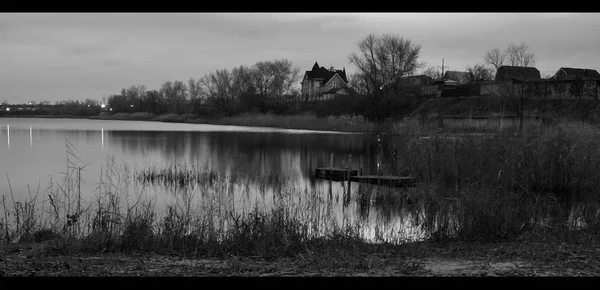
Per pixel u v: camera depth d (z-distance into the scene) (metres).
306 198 14.80
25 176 23.69
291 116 76.62
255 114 90.44
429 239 9.82
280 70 101.38
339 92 107.44
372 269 6.45
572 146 16.95
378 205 15.24
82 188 19.66
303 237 9.05
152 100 134.88
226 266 6.68
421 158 20.00
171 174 22.45
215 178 21.70
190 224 9.84
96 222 9.77
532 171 16.69
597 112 42.97
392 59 69.19
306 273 6.22
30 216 10.96
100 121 117.06
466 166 17.45
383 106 66.88
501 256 7.45
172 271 6.30
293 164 29.80
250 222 9.27
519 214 10.79
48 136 54.41
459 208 10.70
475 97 61.69
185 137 52.66
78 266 6.52
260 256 7.70
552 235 9.27
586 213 11.71
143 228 8.92
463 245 8.93
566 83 53.66
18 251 7.89
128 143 45.06
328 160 31.83
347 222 10.89
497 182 13.80
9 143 44.44
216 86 106.12
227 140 48.59
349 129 63.34
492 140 18.61
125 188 19.53
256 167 28.34
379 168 23.42
